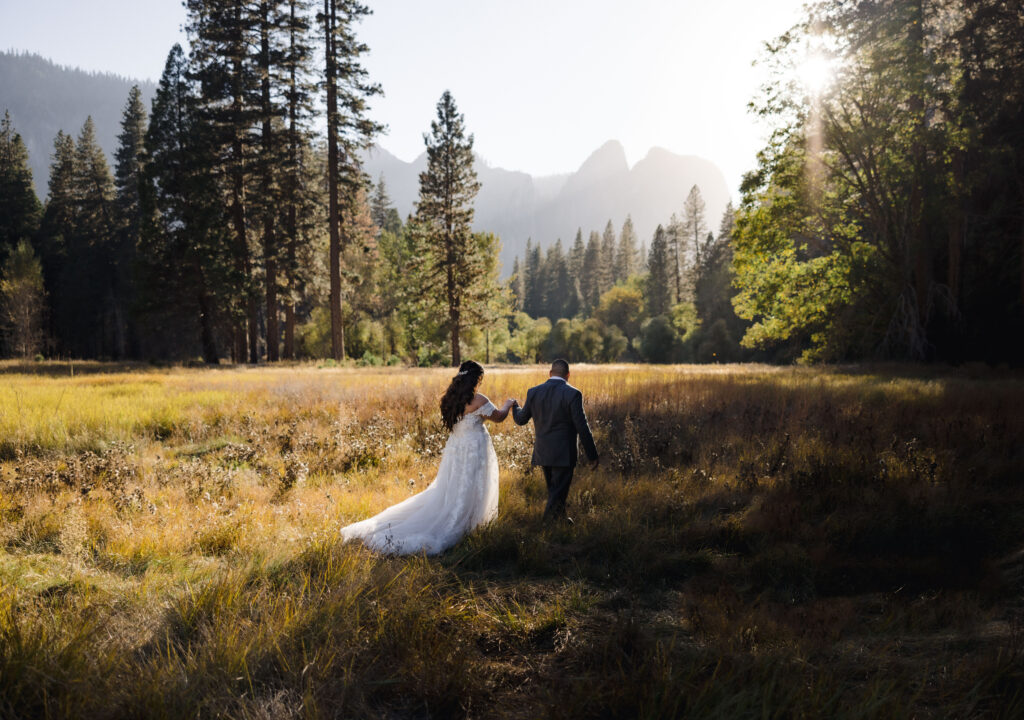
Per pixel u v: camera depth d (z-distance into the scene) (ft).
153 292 111.34
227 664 8.18
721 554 13.97
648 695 7.59
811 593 12.07
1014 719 7.00
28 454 25.86
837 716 7.10
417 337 173.78
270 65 103.76
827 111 81.41
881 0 79.00
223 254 106.63
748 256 94.38
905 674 8.23
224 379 56.13
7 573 11.74
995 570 12.50
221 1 100.63
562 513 16.31
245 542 14.20
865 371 68.59
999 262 83.15
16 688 7.27
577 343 268.00
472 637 9.71
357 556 12.64
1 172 185.68
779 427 27.09
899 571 12.75
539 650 9.59
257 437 28.07
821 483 18.26
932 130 77.51
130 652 8.59
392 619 9.73
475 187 134.82
